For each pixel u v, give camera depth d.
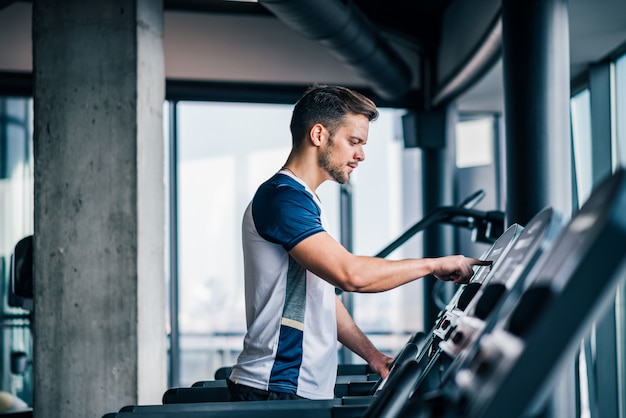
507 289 1.17
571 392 3.38
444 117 6.54
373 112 2.13
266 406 1.79
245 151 8.98
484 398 0.85
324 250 1.92
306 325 2.04
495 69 5.48
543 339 0.82
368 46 5.01
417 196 8.91
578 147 5.93
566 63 3.66
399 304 9.79
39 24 3.60
